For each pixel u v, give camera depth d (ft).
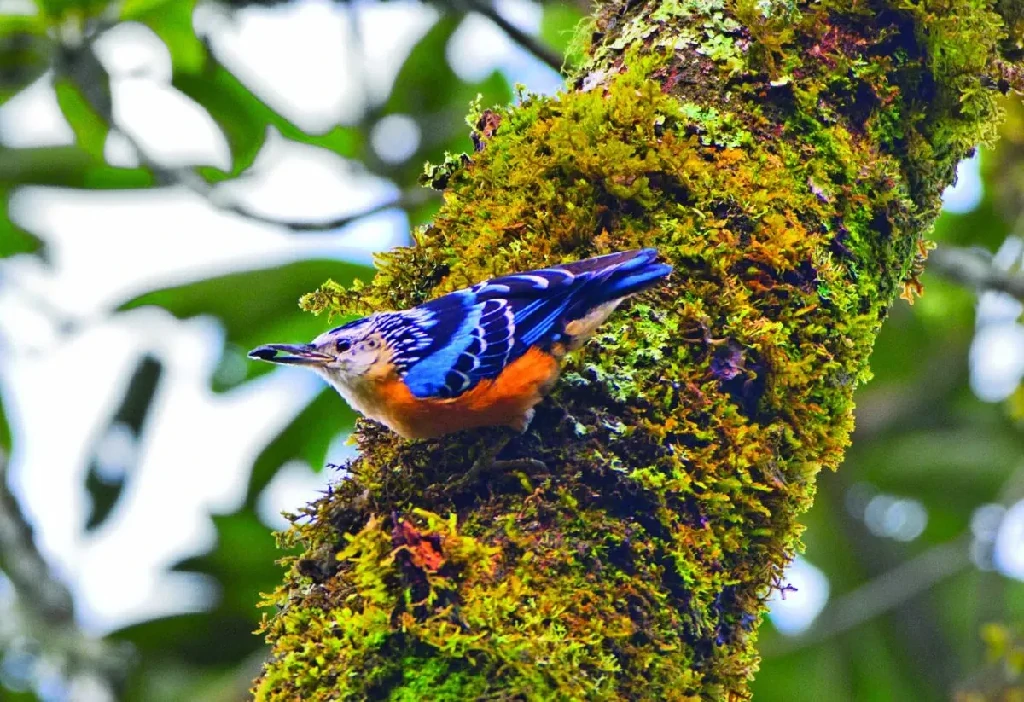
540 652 19.56
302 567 22.68
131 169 51.31
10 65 46.42
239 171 49.52
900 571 59.77
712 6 25.70
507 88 55.01
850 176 24.77
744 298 23.47
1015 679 46.44
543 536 21.22
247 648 53.78
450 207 27.22
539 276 24.06
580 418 22.75
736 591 22.82
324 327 48.01
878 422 64.75
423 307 26.48
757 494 22.93
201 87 48.03
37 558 54.34
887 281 25.34
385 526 21.38
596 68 27.17
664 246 24.00
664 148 24.49
